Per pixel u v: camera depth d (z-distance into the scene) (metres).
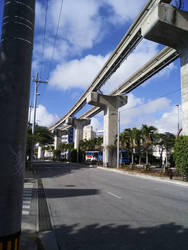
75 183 16.83
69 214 7.62
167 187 15.27
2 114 2.73
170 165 40.97
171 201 10.07
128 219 6.98
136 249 4.68
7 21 3.00
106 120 45.47
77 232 5.78
